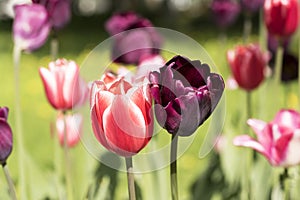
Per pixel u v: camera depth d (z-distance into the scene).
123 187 1.81
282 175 1.22
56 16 1.33
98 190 1.31
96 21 10.90
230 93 3.63
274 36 1.40
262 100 1.68
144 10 10.30
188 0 9.65
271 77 1.85
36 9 1.32
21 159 1.28
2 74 5.81
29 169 1.46
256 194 1.46
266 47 1.75
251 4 1.91
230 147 1.60
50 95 1.18
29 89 5.04
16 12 1.32
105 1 11.31
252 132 1.56
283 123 1.17
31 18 1.32
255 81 1.36
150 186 1.40
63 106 1.19
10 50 7.55
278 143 1.13
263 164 1.49
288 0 1.35
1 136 0.97
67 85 1.18
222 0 2.75
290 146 1.13
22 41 1.31
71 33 9.76
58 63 1.19
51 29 1.34
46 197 1.42
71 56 6.90
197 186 1.58
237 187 1.51
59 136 1.40
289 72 1.77
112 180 1.37
